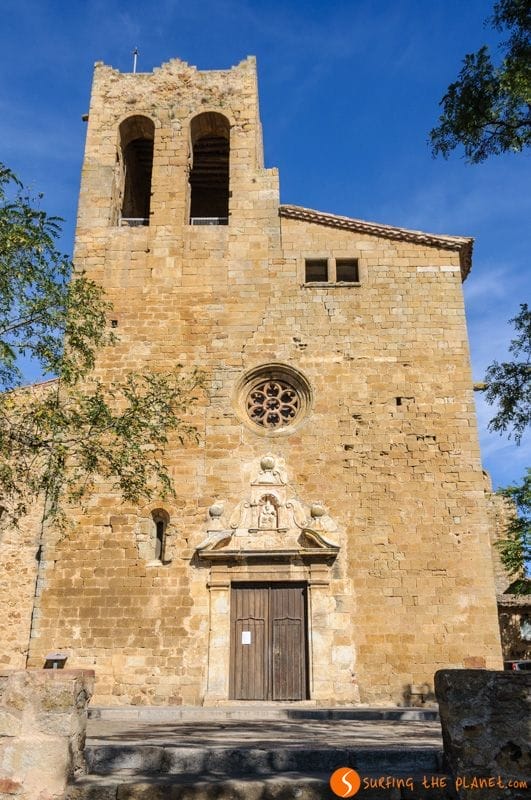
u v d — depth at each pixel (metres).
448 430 20.67
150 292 22.50
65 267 15.20
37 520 21.39
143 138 27.03
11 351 13.34
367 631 18.72
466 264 23.83
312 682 18.31
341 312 22.05
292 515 19.94
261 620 19.27
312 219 23.17
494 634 18.53
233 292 22.41
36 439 15.05
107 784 8.02
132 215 28.56
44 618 19.08
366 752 8.85
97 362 21.69
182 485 20.27
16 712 8.20
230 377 21.47
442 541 19.48
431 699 18.00
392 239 22.94
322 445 20.59
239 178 23.98
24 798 7.90
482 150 14.45
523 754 7.98
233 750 8.89
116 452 16.05
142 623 18.97
